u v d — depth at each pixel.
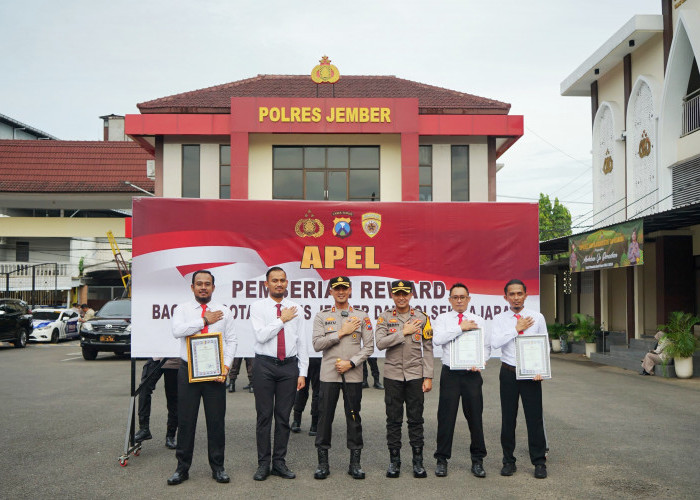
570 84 24.94
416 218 8.26
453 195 20.89
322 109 19.88
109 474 6.36
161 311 7.78
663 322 17.70
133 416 7.16
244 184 19.75
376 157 20.86
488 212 8.25
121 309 19.89
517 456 7.19
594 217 23.75
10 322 23.36
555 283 29.98
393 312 6.55
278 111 19.84
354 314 6.55
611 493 5.71
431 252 8.22
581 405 10.49
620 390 12.38
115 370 15.98
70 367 16.75
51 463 6.75
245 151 19.81
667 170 18.64
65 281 37.47
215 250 8.02
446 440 6.39
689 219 15.22
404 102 19.92
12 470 6.47
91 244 38.62
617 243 16.25
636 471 6.43
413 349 6.41
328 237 8.21
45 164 36.03
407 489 5.89
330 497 5.65
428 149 21.00
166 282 7.86
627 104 21.14
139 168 36.06
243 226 8.09
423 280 8.20
